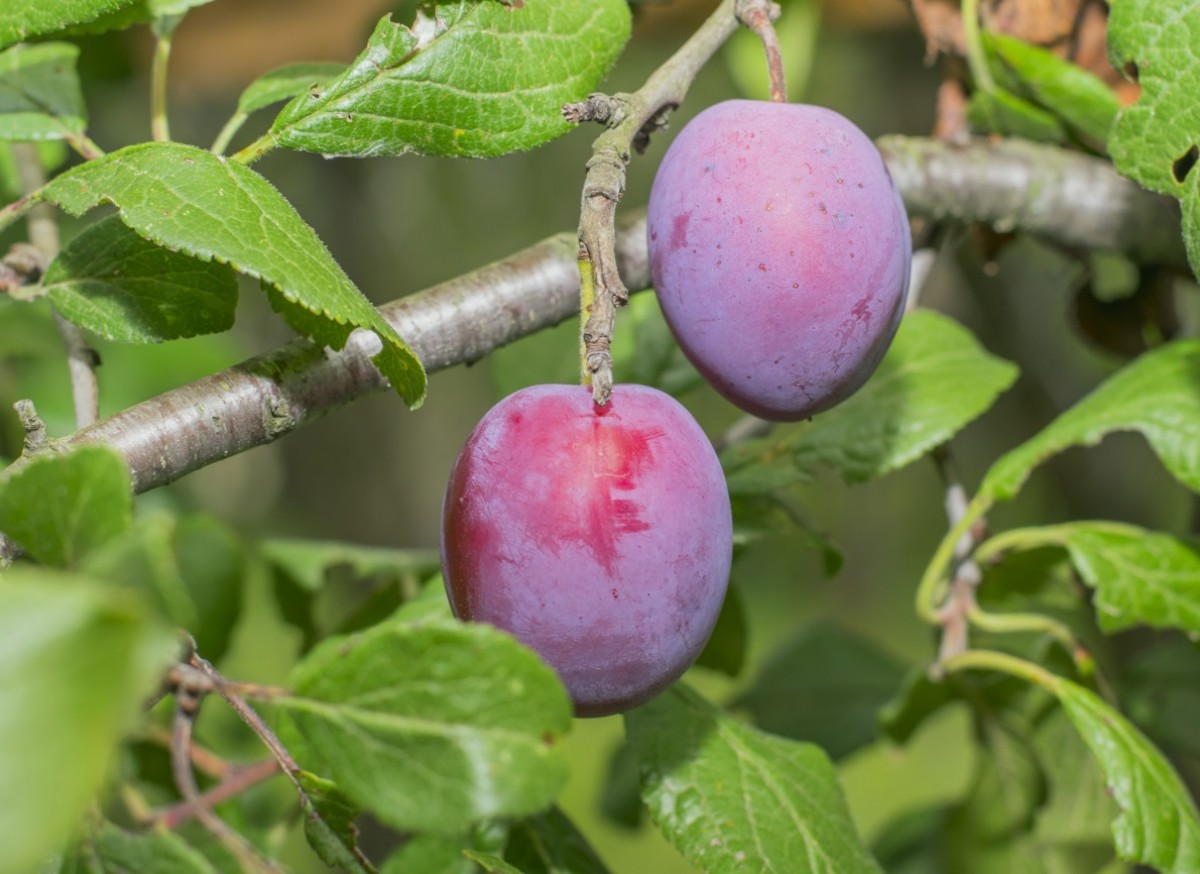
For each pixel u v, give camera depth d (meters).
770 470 0.66
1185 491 1.07
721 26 0.60
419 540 1.46
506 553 0.56
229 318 0.60
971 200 0.70
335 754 0.53
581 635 0.56
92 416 0.63
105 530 0.52
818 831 0.60
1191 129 0.60
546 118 0.60
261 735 0.55
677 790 0.60
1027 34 0.69
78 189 0.57
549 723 0.53
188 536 0.72
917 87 1.19
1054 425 0.66
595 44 0.61
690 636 0.56
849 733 0.75
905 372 0.67
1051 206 0.70
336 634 0.70
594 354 0.56
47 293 0.60
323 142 0.59
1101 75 0.69
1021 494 1.52
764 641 1.96
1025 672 0.65
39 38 0.61
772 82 0.60
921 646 1.95
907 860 0.76
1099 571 0.65
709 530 0.56
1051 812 0.71
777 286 0.58
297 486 1.39
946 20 0.70
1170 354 0.66
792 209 0.58
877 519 2.04
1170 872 0.62
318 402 0.60
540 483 0.56
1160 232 0.70
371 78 0.59
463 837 0.62
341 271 0.57
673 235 0.58
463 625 0.53
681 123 1.50
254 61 0.96
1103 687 0.68
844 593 2.04
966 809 0.71
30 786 0.47
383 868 0.63
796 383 0.58
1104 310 0.73
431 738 0.53
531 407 0.56
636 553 0.55
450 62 0.60
